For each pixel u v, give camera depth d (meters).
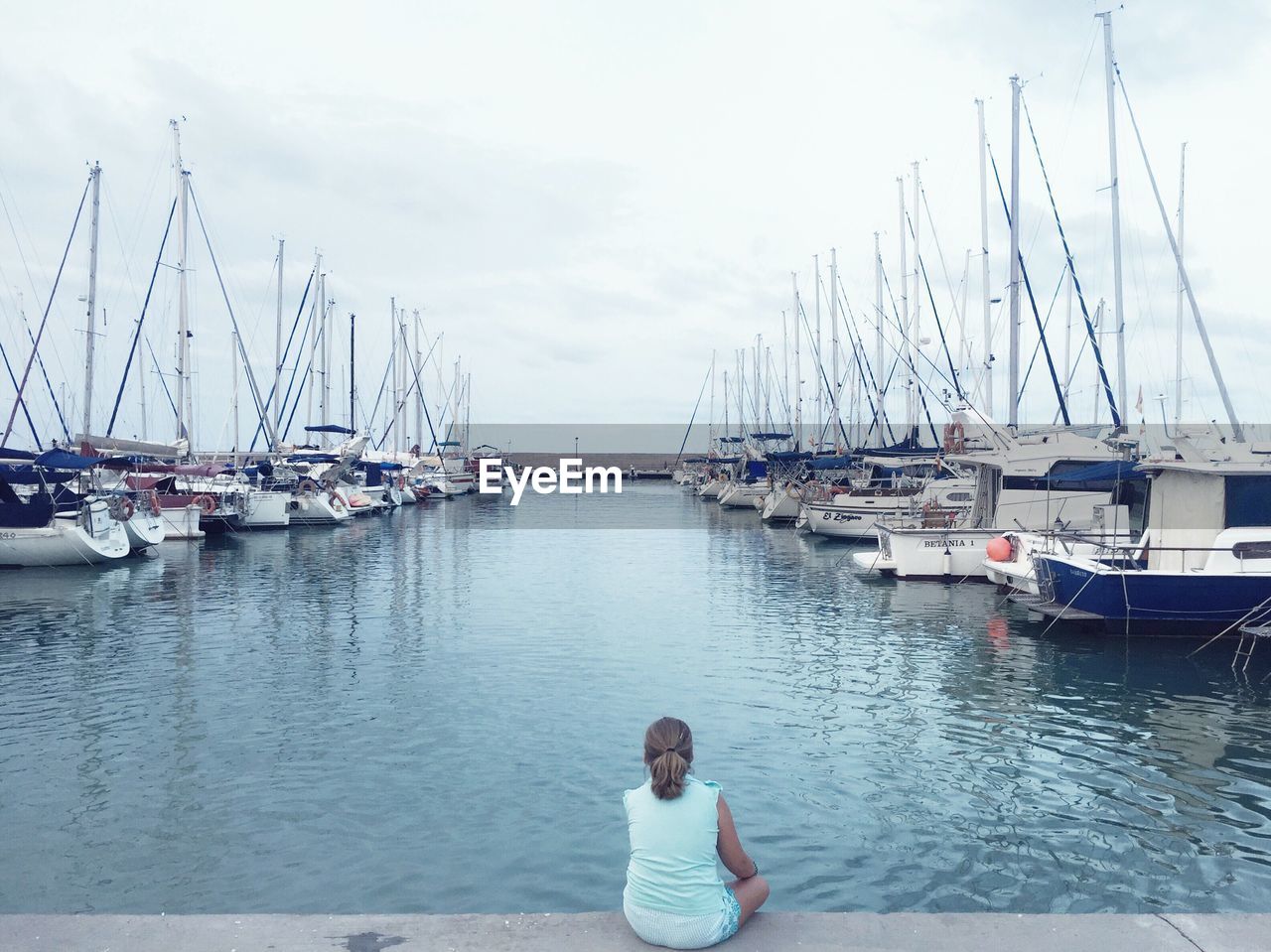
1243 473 18.00
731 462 73.50
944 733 12.70
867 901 7.96
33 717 13.34
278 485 50.22
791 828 9.47
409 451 83.50
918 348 42.72
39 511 29.62
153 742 12.21
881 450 41.03
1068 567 18.86
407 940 4.00
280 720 13.22
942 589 26.25
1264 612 17.56
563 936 4.10
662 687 15.16
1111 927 4.09
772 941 4.05
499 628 20.33
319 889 8.16
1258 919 4.15
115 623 20.70
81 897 8.01
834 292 51.97
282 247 55.00
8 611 22.39
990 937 4.03
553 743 12.21
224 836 9.27
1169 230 24.83
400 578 28.78
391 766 11.27
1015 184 29.41
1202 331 24.20
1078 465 27.31
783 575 29.80
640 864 4.13
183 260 43.56
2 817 9.71
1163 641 18.55
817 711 13.78
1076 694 14.70
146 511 34.91
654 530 47.25
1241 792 10.43
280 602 23.95
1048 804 10.10
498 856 8.84
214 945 3.92
